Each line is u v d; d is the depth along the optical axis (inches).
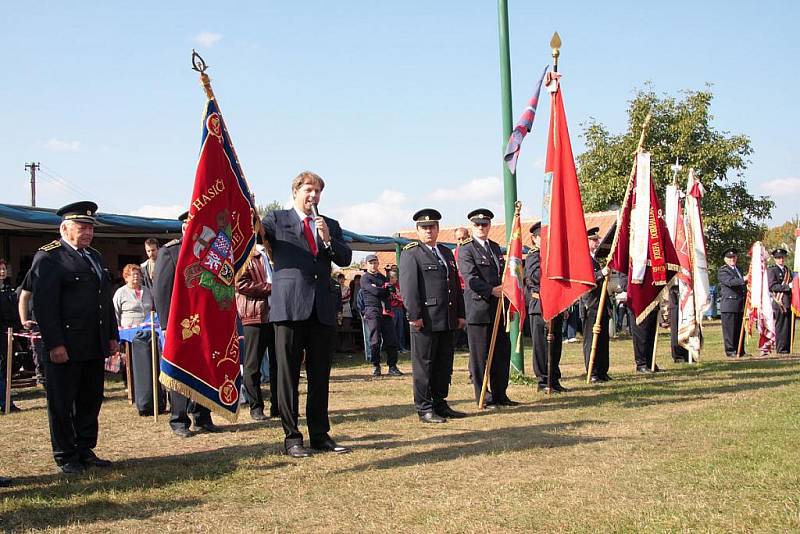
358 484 220.8
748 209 1326.3
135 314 384.5
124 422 342.6
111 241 689.0
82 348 249.6
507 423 315.0
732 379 433.1
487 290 362.6
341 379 521.0
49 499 212.2
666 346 705.6
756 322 628.4
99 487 224.4
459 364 596.7
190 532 182.9
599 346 452.4
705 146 1280.8
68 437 247.3
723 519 177.9
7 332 394.3
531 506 193.8
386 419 333.7
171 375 247.1
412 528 180.2
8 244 621.0
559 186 385.7
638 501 195.0
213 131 262.1
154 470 244.2
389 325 554.3
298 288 259.4
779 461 231.0
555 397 388.8
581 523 179.0
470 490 210.8
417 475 228.7
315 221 263.4
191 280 253.4
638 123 1305.4
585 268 378.6
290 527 184.9
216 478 231.9
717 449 249.6
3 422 354.0
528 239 739.4
